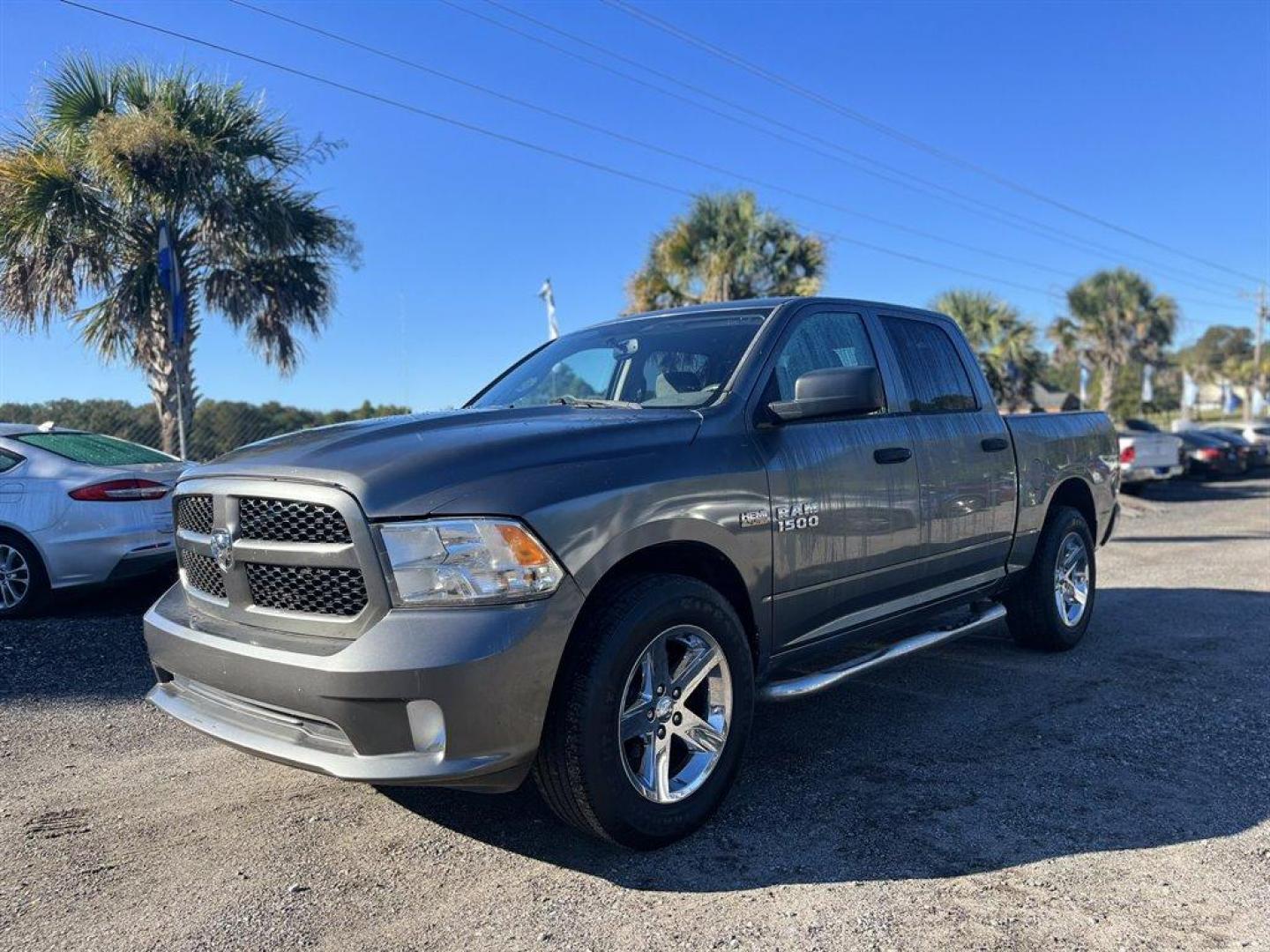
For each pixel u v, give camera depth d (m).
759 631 3.57
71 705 4.85
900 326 4.73
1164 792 3.63
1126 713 4.61
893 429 4.27
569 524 2.89
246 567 3.09
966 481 4.64
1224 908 2.76
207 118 10.76
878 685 5.11
